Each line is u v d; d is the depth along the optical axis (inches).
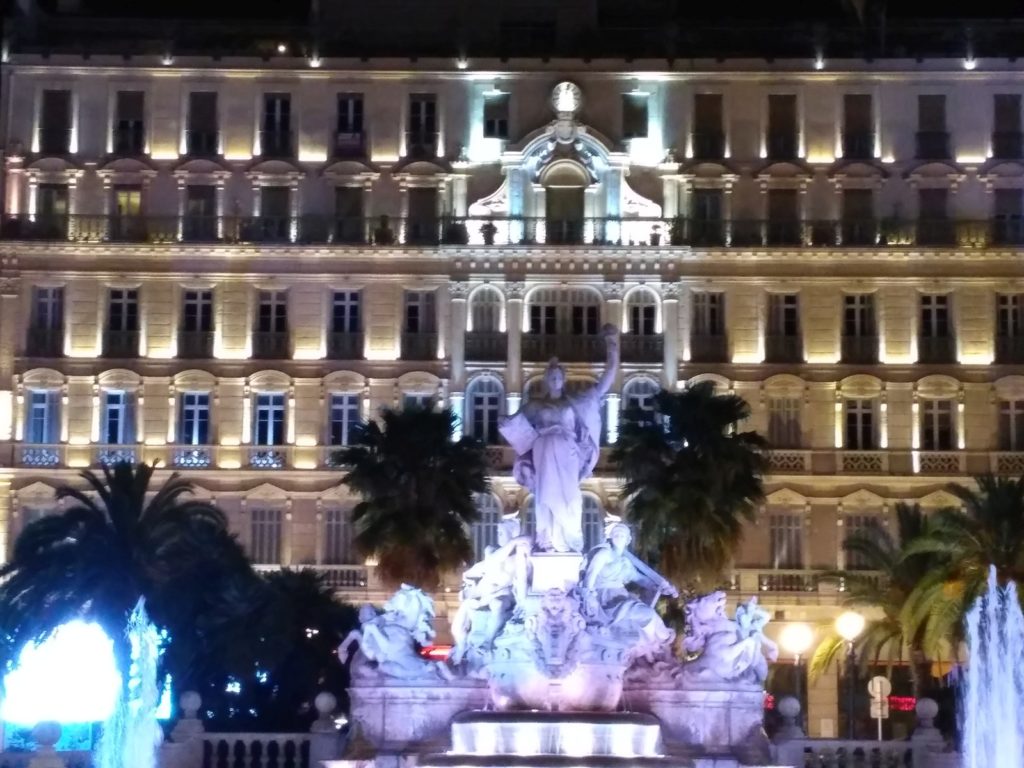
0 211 3769.7
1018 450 3705.7
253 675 2711.6
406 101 3826.3
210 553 2815.0
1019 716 2222.0
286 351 3737.7
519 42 3919.8
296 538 3688.5
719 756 1552.7
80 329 3740.2
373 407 3727.9
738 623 1617.9
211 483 3693.4
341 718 2210.9
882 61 3806.6
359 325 3750.0
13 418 3713.1
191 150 3811.5
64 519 2765.7
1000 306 3750.0
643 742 1515.7
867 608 3538.4
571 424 1600.6
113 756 1676.9
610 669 1557.6
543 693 1553.9
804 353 3735.2
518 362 3715.6
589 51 3900.1
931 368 3715.6
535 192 3799.2
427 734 1594.5
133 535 2760.8
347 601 3523.6
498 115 3826.3
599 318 3745.1
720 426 3061.0
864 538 3196.4
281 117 3828.7
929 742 1681.8
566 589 1577.3
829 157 3804.1
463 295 3740.2
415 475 3029.0
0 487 3690.9
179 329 3745.1
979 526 2652.6
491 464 3395.7
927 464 3700.8
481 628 1608.0
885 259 3745.1
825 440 3715.6
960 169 3791.8
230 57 3811.5
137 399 3718.0
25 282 3745.1
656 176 3804.1
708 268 3745.1
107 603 2691.9
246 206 3791.8
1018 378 3713.1
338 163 3794.3
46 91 3816.4
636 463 3053.6
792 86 3814.0
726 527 3026.6
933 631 2659.9
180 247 3747.5
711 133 3814.0
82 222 3752.5
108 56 3801.7
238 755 1717.5
